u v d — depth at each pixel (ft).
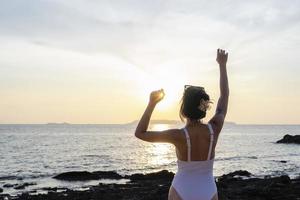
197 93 14.83
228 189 74.84
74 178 105.60
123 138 409.28
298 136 315.58
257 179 91.20
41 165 150.51
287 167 140.56
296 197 64.39
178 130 14.74
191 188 14.60
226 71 15.76
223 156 191.42
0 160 168.45
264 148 253.24
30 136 435.12
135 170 136.36
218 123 15.05
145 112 14.35
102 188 83.97
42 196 72.74
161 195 66.23
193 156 14.67
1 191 84.74
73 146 263.70
